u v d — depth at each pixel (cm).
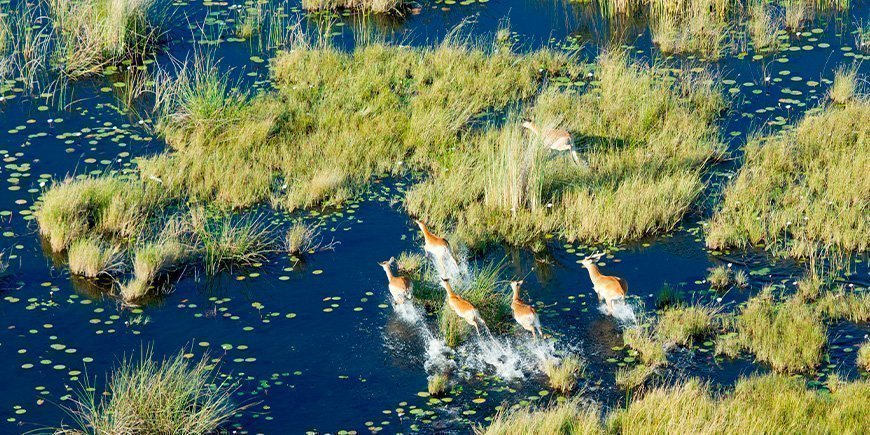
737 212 4912
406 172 5344
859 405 3491
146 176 5156
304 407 3734
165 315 4259
